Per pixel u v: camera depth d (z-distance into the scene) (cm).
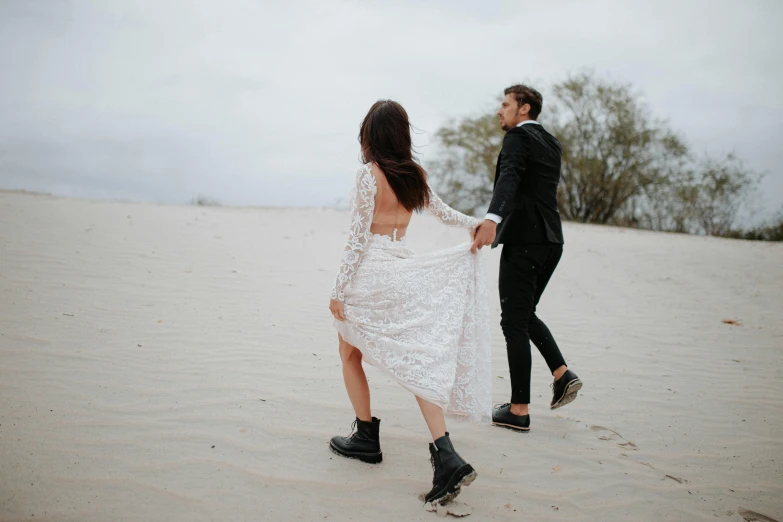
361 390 297
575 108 1673
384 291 272
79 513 238
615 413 380
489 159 1742
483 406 296
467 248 302
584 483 292
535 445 329
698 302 679
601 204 1689
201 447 293
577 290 710
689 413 386
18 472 258
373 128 281
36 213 800
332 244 857
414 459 303
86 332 425
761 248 1031
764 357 509
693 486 295
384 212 279
